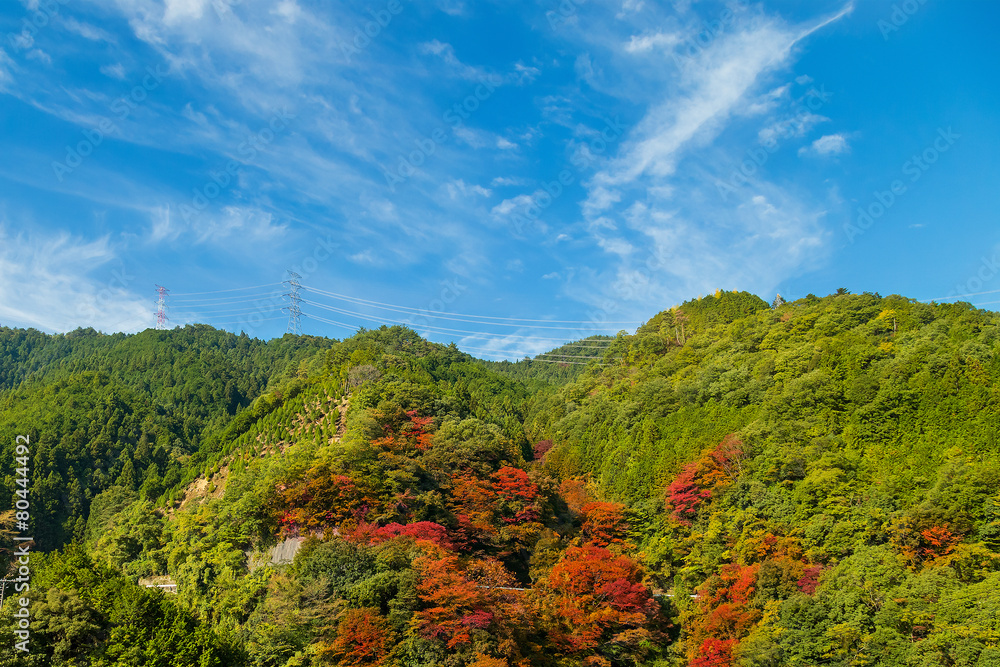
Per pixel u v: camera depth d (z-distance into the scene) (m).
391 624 59.84
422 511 84.94
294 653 61.44
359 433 102.62
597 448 130.50
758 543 81.31
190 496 117.00
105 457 156.25
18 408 170.88
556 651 67.38
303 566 68.94
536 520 94.88
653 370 154.38
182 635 59.75
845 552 75.88
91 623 59.09
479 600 62.72
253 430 131.25
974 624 57.50
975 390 90.56
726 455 101.38
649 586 84.88
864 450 91.81
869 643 60.34
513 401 187.50
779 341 141.00
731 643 69.31
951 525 71.56
